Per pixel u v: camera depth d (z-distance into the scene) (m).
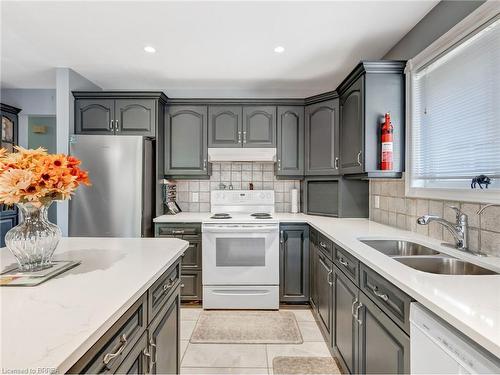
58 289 0.93
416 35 1.98
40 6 1.78
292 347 2.09
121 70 2.81
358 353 1.45
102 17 1.90
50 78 3.08
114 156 2.66
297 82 3.13
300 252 2.80
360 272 1.43
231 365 1.89
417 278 1.02
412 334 0.92
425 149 1.90
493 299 0.83
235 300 2.74
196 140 3.09
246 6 1.78
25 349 0.60
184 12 1.84
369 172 2.09
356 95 2.24
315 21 1.94
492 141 1.37
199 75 2.93
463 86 1.56
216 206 3.31
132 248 1.53
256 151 3.05
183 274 2.81
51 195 1.08
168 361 1.36
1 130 3.21
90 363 0.71
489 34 1.38
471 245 1.46
